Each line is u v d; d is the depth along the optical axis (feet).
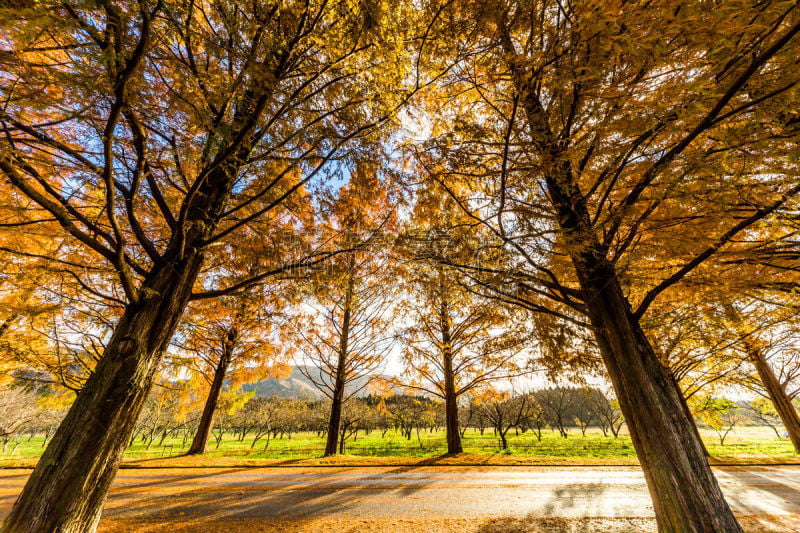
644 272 16.16
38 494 8.84
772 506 22.91
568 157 11.02
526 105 11.62
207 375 43.73
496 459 41.42
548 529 18.81
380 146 16.92
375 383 45.27
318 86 14.48
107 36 7.25
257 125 13.28
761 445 85.97
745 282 14.16
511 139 12.76
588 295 15.51
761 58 7.09
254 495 25.55
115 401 10.27
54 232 14.26
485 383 44.70
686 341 32.12
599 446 85.56
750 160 10.41
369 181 18.66
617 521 20.01
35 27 6.11
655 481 12.24
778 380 50.72
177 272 12.84
